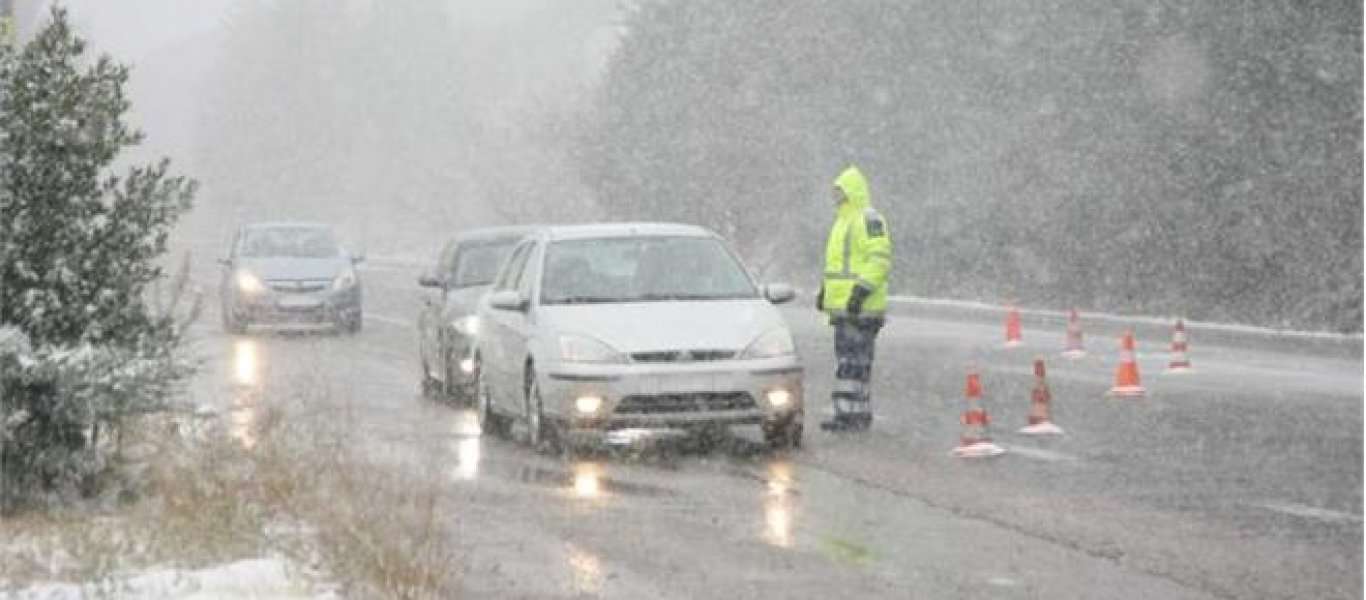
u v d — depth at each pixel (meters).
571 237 47.22
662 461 41.38
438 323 56.47
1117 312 100.69
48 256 32.69
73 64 33.66
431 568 26.27
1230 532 31.09
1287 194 91.06
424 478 35.78
